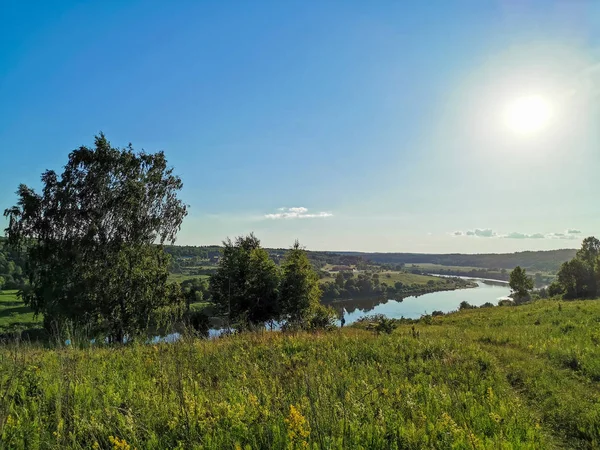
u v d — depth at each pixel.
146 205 31.83
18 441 4.16
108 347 10.59
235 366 8.43
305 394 5.94
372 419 5.52
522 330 18.45
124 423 4.70
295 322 18.39
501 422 6.24
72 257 28.05
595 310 21.91
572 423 6.66
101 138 30.16
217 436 4.67
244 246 38.25
